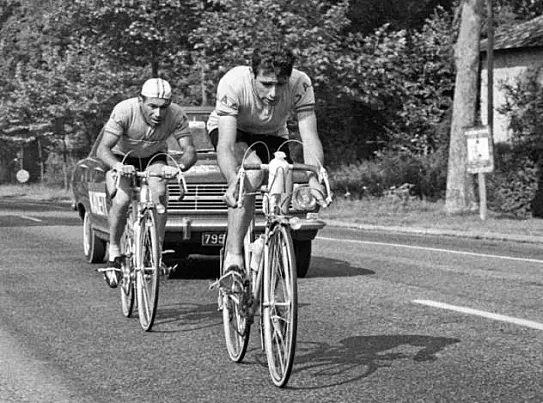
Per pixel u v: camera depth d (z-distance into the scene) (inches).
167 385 272.2
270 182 270.4
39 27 2564.0
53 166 2524.6
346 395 257.9
